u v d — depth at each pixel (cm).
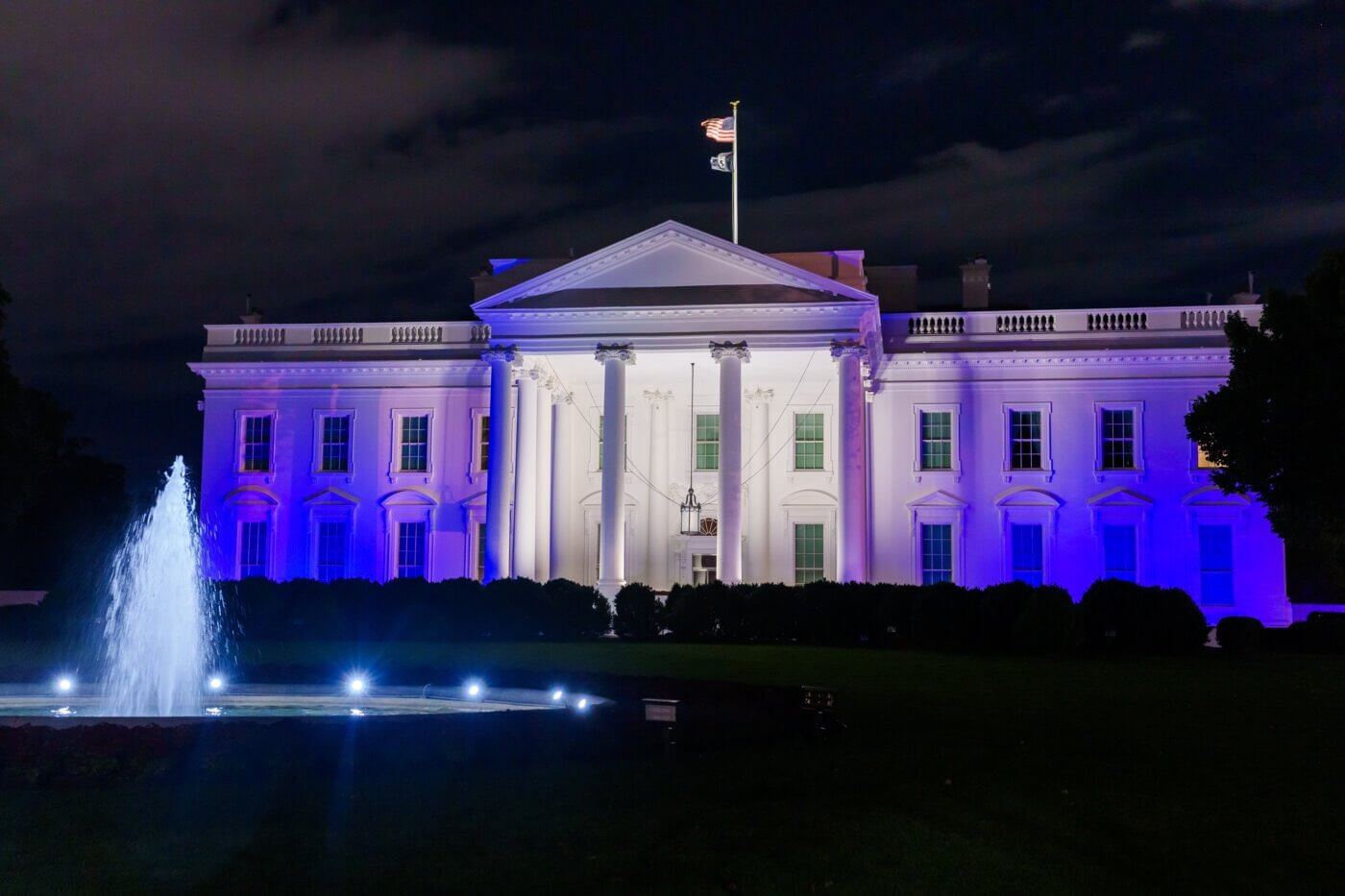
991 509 5069
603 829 1312
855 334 4359
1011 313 5153
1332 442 3609
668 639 4044
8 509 4803
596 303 4472
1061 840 1353
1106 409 5069
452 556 5297
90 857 1205
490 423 4519
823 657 3297
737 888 1155
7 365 4588
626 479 5125
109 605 3975
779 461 5103
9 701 2281
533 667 2950
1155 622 3647
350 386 5434
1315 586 6406
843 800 1441
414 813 1358
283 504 5403
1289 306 3725
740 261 4438
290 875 1165
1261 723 2111
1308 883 1253
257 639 4150
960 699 2361
